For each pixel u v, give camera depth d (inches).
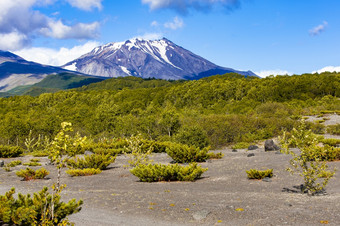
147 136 1536.7
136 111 2309.3
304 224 222.5
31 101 4842.5
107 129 1765.5
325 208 261.6
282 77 4439.0
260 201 305.7
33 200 212.7
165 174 471.8
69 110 2920.8
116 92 5580.7
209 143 1027.3
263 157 684.1
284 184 394.0
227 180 454.3
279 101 3437.5
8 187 470.3
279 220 235.1
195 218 256.4
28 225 206.8
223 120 1366.9
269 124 1320.1
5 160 932.0
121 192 397.7
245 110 2440.9
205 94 4074.8
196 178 490.9
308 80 3740.2
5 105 4458.7
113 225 252.1
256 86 3976.4
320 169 327.3
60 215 213.3
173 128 1515.7
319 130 1298.0
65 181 521.3
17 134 1624.0
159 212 284.2
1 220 210.5
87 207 318.7
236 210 272.5
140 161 688.4
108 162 663.1
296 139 342.3
